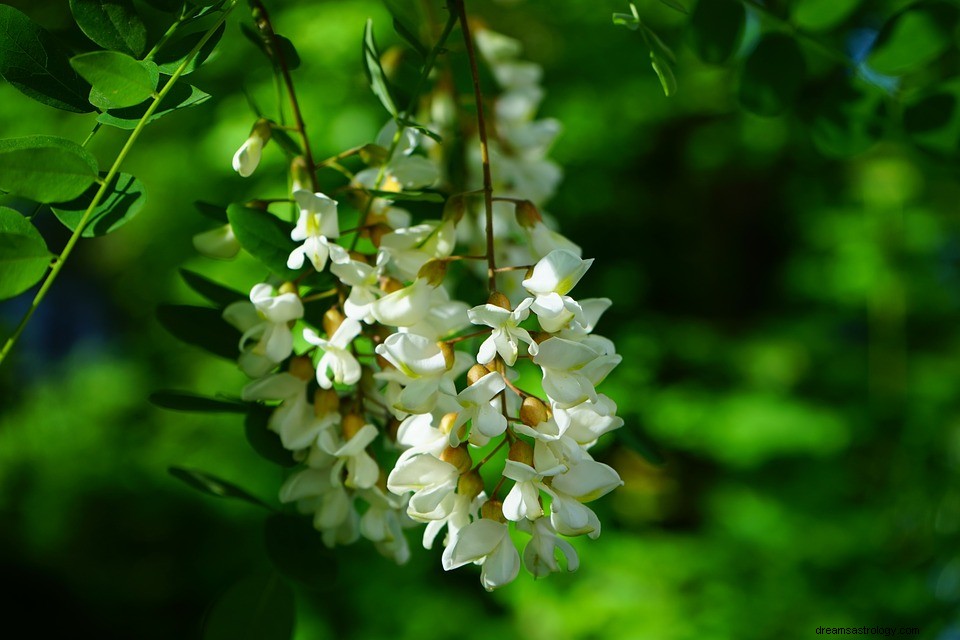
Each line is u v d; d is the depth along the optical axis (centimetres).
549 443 67
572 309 67
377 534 72
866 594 184
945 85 83
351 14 184
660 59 71
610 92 216
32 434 279
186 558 238
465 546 67
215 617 73
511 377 69
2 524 253
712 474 234
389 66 84
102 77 69
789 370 222
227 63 181
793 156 245
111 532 249
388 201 75
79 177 69
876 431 221
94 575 239
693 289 268
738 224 273
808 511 200
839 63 83
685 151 257
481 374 67
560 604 178
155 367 270
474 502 69
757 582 188
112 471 262
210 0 71
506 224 86
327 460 72
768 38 83
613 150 224
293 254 70
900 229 226
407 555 73
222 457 218
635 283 234
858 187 229
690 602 181
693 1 83
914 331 252
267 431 73
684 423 207
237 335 75
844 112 84
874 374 226
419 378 68
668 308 268
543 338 67
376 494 72
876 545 196
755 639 176
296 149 76
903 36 82
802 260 248
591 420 68
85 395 294
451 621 183
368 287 70
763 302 274
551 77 212
